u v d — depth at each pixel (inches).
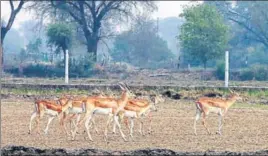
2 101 3006.9
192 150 1740.9
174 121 2383.1
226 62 3619.6
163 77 5221.5
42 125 2240.4
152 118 2452.0
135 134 2073.1
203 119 2103.8
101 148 1777.8
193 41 5738.2
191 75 5251.0
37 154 1637.6
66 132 2026.3
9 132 2068.2
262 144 1881.2
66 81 3846.0
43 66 5438.0
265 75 4972.9
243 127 2257.6
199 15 5807.1
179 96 3201.3
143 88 3356.3
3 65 5275.6
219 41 5757.9
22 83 3511.3
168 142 1905.8
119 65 5851.4
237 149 1777.8
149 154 1635.1
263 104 3034.0
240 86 3528.5
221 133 2100.1
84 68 5428.2
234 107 2859.3
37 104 2060.8
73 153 1643.7
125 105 2009.1
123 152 1654.8
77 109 2034.9
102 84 3474.4
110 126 2225.6
